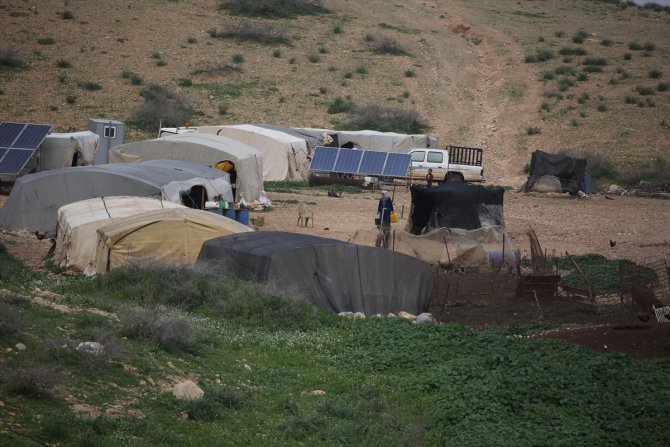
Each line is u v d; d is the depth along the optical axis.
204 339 27.55
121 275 34.94
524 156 112.69
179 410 20.48
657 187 94.31
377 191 86.00
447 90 142.88
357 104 131.12
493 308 39.25
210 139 71.62
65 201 52.91
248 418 21.11
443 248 45.91
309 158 94.25
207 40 154.75
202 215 42.88
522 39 172.50
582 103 131.75
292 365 27.28
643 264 50.31
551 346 30.16
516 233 48.88
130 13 160.62
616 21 197.25
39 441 16.62
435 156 93.38
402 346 29.86
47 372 19.02
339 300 36.44
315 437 20.69
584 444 21.00
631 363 28.42
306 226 60.12
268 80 138.00
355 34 169.00
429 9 198.50
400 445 20.44
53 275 41.53
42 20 149.12
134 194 52.72
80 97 121.69
